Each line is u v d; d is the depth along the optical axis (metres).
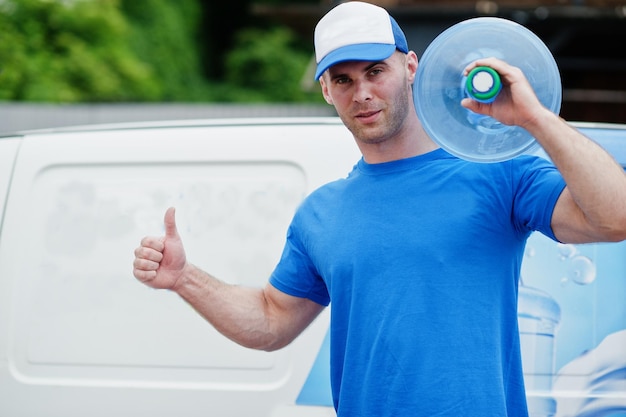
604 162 3.47
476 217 3.90
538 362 5.07
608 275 5.14
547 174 3.89
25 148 5.77
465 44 3.79
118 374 5.38
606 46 16.42
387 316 3.89
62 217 5.62
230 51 34.19
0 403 5.43
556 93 3.75
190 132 5.67
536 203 3.85
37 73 22.78
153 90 26.34
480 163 3.98
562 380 5.05
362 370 3.97
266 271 5.41
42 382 5.41
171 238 4.32
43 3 23.95
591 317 5.11
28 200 5.67
